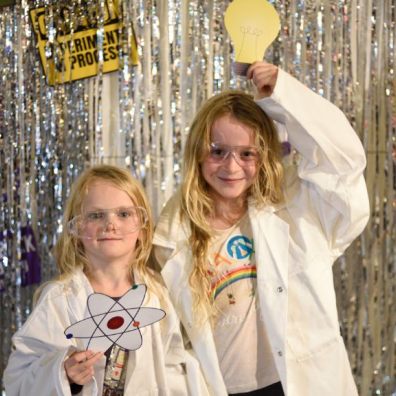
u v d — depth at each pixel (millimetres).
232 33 1443
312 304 1423
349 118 1896
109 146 1906
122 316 1265
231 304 1447
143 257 1445
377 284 1934
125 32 1868
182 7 1881
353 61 1895
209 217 1533
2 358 1967
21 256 1935
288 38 1875
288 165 1686
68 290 1360
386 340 1941
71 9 1876
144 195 1449
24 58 1905
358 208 1414
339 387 1394
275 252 1444
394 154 1920
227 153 1449
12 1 1897
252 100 1509
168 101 1891
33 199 1930
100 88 1885
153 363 1376
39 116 1910
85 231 1364
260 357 1443
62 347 1308
